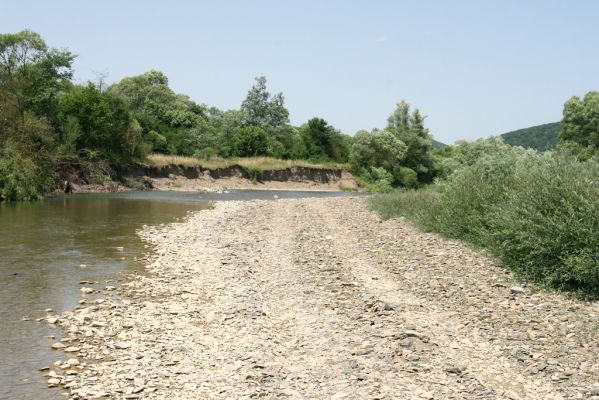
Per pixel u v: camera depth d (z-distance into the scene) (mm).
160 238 21781
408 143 84188
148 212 32219
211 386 7555
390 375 7730
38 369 8266
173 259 17469
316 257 16938
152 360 8555
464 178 20297
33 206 34219
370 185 74312
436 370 7844
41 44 53844
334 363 8273
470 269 13828
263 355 8703
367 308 11039
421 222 21109
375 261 15867
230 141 81938
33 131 44438
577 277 11055
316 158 80375
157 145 70938
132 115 62469
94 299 12500
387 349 8695
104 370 8195
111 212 31922
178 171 62094
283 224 25609
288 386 7496
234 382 7672
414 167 83875
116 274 15203
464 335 9195
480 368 7855
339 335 9500
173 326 10391
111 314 11195
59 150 47969
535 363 7852
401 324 9852
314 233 22234
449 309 10703
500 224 14172
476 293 11641
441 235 18969
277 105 99438
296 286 13281
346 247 18562
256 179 68750
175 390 7438
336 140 85500
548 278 11617
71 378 7855
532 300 10898
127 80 93688
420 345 8773
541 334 8953
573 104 70875
